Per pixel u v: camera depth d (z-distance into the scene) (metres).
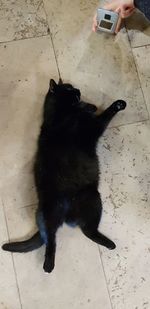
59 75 1.02
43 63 1.02
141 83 1.02
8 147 0.99
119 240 0.97
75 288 0.95
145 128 1.01
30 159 0.99
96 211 0.90
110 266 0.96
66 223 0.93
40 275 0.95
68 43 1.03
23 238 0.96
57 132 0.90
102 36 1.03
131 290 0.96
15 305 0.94
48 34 1.03
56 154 0.89
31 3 1.04
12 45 1.03
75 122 0.91
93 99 1.01
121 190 0.99
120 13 0.98
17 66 1.02
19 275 0.95
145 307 0.95
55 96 0.93
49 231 0.90
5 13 1.04
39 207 0.90
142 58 1.03
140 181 0.99
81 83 1.02
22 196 0.98
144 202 0.99
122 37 1.03
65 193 0.89
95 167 0.93
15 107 1.00
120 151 1.00
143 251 0.97
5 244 0.93
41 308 0.94
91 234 0.91
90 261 0.96
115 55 1.03
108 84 1.02
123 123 1.01
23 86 1.01
